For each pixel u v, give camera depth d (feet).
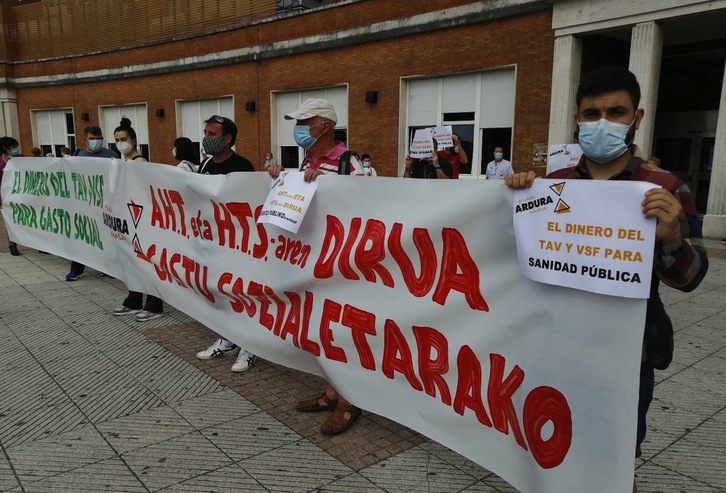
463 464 8.96
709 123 42.88
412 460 9.09
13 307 18.04
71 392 11.65
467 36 39.50
